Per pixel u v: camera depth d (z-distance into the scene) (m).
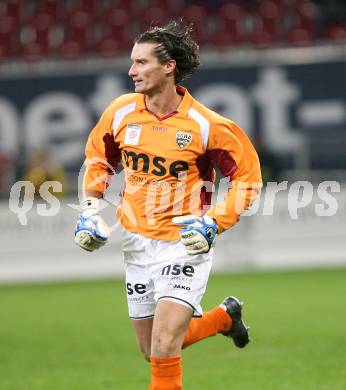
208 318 22.67
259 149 59.50
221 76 62.97
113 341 35.19
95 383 26.94
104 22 76.31
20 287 56.50
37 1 77.75
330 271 58.06
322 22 74.19
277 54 63.03
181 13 75.06
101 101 64.25
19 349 33.69
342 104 61.66
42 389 26.16
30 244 60.78
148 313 20.58
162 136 19.53
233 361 30.36
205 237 18.69
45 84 64.69
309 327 37.16
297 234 61.03
